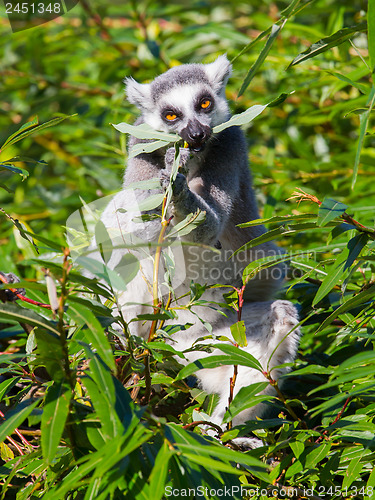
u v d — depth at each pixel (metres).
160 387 4.56
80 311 2.83
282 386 4.86
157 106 5.92
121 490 2.85
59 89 9.02
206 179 5.36
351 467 3.45
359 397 3.79
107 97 8.91
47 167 8.80
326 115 8.00
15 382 3.69
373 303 4.15
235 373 3.95
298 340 4.72
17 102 9.59
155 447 2.96
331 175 6.89
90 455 2.68
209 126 5.54
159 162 5.36
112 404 2.65
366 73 6.19
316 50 3.99
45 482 3.39
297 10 4.01
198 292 3.59
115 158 7.71
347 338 4.56
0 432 2.82
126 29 9.76
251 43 3.95
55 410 2.74
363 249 3.92
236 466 3.62
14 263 6.29
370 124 7.38
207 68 6.15
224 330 5.35
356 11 7.93
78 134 8.71
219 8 10.22
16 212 7.55
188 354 5.14
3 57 9.73
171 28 9.97
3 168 4.10
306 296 5.20
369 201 6.45
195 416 3.83
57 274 3.18
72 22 9.67
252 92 8.17
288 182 6.84
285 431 3.62
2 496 3.35
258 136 8.46
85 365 3.69
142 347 3.49
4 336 3.98
